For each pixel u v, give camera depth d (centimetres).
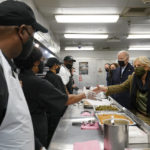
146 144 105
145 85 182
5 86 57
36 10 334
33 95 133
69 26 488
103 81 953
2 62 61
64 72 344
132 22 445
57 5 328
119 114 160
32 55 138
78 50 941
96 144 105
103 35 594
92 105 214
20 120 62
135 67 190
